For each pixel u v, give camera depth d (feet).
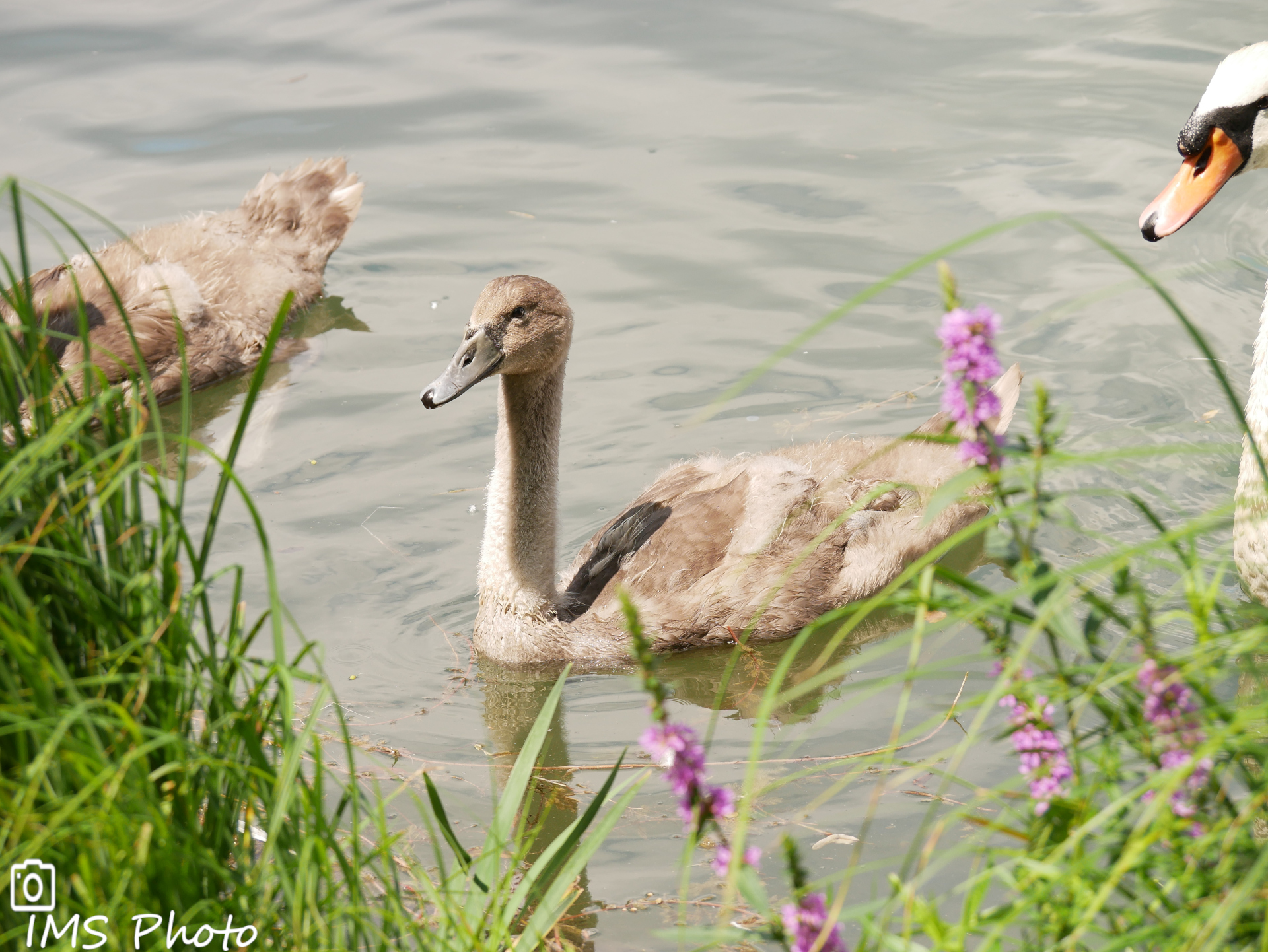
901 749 33.58
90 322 53.01
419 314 54.90
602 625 39.93
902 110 64.03
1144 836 17.49
